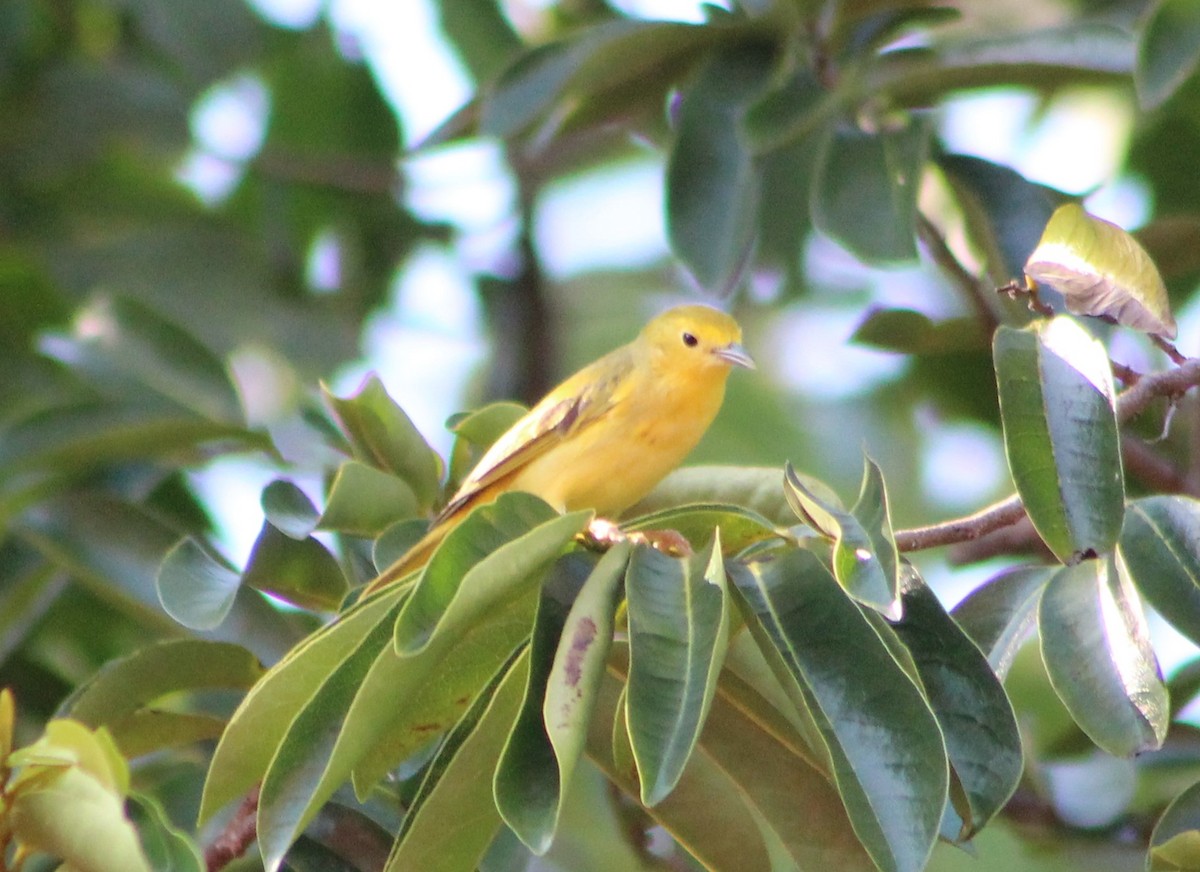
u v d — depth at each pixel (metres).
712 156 11.23
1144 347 13.73
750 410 17.16
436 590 6.77
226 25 15.80
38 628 13.43
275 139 17.48
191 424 11.23
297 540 9.73
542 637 6.90
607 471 10.98
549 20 16.80
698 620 6.63
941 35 14.37
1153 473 12.08
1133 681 7.47
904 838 6.29
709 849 8.26
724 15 11.70
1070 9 14.27
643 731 6.25
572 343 18.56
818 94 11.00
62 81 16.28
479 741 7.09
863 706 6.56
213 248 17.28
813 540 7.57
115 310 12.10
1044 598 7.79
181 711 9.98
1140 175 15.00
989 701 7.15
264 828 6.69
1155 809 12.07
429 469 10.50
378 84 17.41
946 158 11.41
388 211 17.48
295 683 7.12
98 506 11.27
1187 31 9.88
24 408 14.61
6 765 6.73
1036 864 13.19
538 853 6.28
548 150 17.61
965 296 11.56
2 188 16.97
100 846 6.71
